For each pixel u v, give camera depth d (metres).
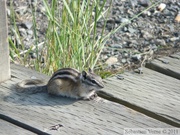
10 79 8.82
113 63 13.77
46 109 7.87
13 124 7.52
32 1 18.05
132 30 16.14
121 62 13.86
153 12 17.64
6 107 7.91
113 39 15.42
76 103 8.07
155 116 7.88
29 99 8.16
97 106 7.98
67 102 8.10
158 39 15.55
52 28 11.76
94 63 11.36
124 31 16.08
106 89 8.54
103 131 7.28
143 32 16.03
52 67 11.13
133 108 8.11
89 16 11.96
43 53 12.59
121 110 7.86
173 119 7.72
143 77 9.03
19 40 13.18
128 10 17.66
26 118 7.59
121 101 8.23
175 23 16.88
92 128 7.35
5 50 8.54
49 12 10.91
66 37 11.09
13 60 11.42
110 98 8.36
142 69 9.34
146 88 8.64
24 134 7.26
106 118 7.62
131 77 9.02
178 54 10.09
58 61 11.09
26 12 17.19
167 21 17.00
